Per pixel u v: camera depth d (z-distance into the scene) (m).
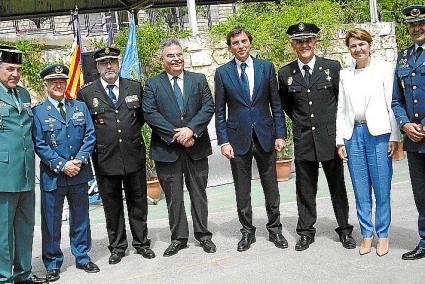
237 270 4.89
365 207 5.04
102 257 5.71
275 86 5.48
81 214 5.25
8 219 4.69
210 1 13.76
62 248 6.21
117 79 5.48
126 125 5.39
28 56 9.31
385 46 10.62
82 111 5.24
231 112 5.46
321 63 5.26
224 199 8.17
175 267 5.14
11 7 12.30
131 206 5.59
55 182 5.06
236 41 5.32
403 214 6.20
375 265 4.70
